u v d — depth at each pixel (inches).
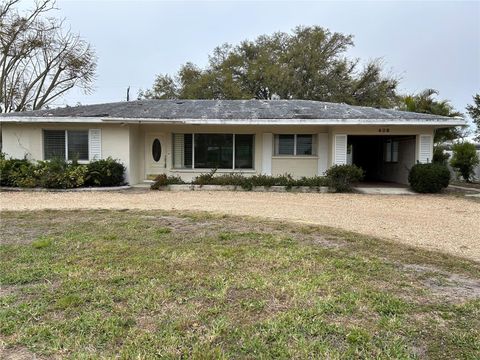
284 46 1422.2
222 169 601.3
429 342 113.3
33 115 553.9
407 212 367.2
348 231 266.2
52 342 111.3
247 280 161.5
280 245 220.7
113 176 538.9
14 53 996.6
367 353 106.8
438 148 747.4
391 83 1352.1
